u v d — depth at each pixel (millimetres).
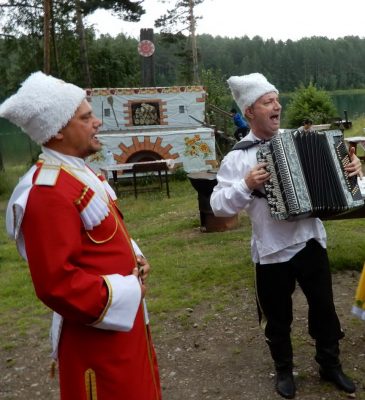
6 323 4836
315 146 2756
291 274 2961
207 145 14617
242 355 3682
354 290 4535
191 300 4754
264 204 2852
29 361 4027
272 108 2887
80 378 2084
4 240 9188
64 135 2061
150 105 14648
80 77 23625
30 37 22047
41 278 1892
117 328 1998
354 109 47312
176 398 3273
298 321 4047
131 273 2150
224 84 24531
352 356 3484
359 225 6672
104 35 27781
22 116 2010
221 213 2873
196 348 3877
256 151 2920
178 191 12891
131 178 14297
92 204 2021
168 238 7352
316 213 2699
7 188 16328
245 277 5191
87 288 1909
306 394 3109
